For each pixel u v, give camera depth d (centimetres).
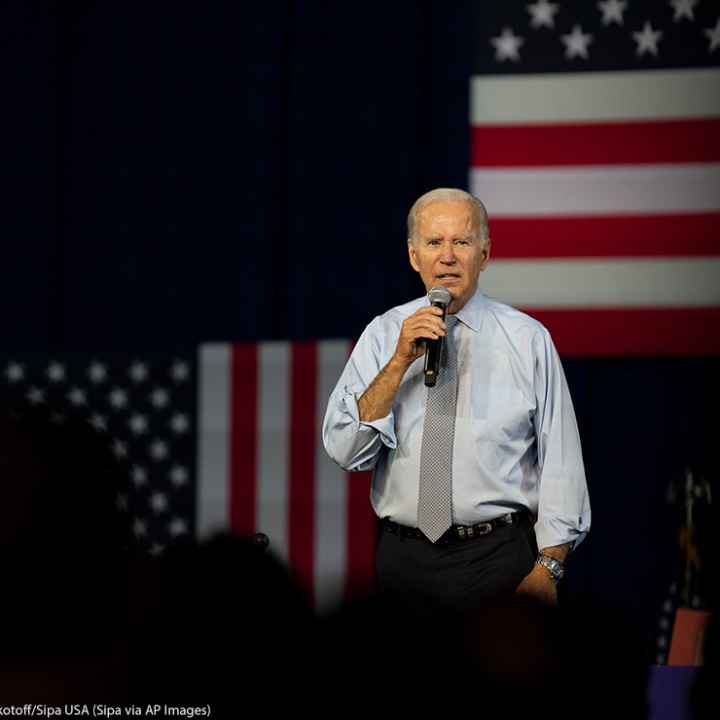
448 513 988
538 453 1005
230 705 411
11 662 413
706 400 1614
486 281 1634
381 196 1664
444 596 992
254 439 1680
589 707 360
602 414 1623
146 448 1694
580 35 1625
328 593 437
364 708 371
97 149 1706
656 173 1612
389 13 1658
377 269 1666
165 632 411
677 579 1440
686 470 1501
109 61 1705
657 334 1614
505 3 1636
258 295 1686
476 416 999
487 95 1638
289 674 410
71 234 1712
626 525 1617
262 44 1680
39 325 1716
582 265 1620
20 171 1714
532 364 1007
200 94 1694
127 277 1706
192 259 1698
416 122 1653
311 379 1669
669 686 761
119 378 1700
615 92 1620
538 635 365
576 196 1623
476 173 1638
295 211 1678
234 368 1683
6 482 411
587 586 1619
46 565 411
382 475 1020
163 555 425
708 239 1608
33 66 1709
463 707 363
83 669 416
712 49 1608
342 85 1666
